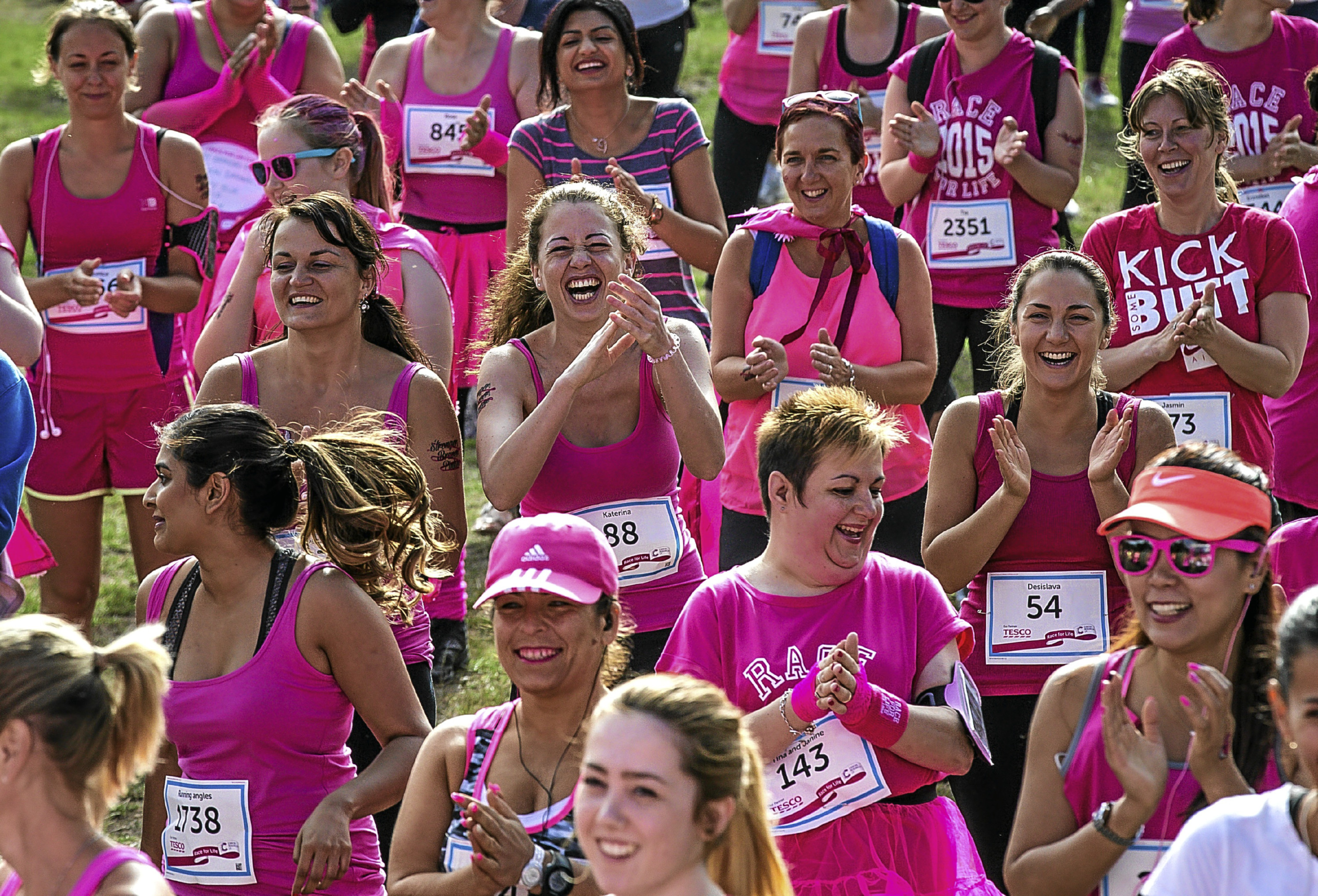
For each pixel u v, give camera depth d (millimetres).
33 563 20453
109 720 10945
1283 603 12438
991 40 27281
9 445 17500
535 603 12977
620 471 18609
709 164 25953
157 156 25125
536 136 25938
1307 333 21109
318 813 13945
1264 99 28422
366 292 18688
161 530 14797
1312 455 23125
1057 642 17312
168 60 30812
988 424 17703
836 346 21406
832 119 21219
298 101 22016
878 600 14766
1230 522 12000
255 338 21844
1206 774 11562
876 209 31719
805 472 14539
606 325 18016
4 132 57188
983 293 27516
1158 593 12148
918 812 14453
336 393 18562
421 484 16172
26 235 25719
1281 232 20891
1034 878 12234
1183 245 21094
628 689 10570
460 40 30188
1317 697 9922
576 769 12953
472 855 12688
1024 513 17344
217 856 14250
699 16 67438
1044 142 27391
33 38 75188
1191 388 20922
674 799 10172
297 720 14336
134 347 24891
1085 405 17609
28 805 10750
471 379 30312
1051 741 12625
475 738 13258
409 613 16562
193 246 25406
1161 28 35750
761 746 14016
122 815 22578
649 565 18656
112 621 28328
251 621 14523
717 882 10648
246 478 14523
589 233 18781
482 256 30000
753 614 14727
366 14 40812
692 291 26203
